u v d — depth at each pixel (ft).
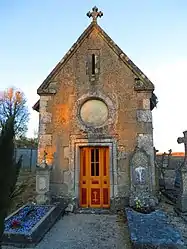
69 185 34.17
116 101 35.42
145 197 31.76
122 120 34.91
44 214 27.43
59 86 36.52
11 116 10.62
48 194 32.12
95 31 37.76
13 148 10.30
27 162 84.53
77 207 33.81
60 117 35.78
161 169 46.98
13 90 114.21
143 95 35.32
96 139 34.76
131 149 34.17
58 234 24.73
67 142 35.14
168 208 32.96
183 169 31.04
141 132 34.42
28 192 39.65
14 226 23.65
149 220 25.54
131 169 32.94
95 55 36.99
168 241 19.72
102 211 32.76
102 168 35.17
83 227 26.84
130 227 23.09
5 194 9.94
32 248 21.17
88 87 36.14
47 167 32.55
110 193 33.63
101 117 35.63
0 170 9.87
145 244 19.47
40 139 35.40
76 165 34.55
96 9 38.40
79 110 35.81
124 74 36.06
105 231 25.52
